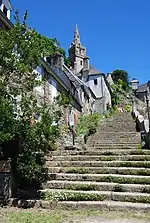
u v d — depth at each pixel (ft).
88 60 155.94
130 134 55.06
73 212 18.43
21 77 23.04
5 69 22.49
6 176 21.27
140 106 132.77
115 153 28.02
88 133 58.54
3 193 21.03
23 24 23.54
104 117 89.04
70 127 50.49
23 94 22.80
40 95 48.44
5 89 21.90
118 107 178.09
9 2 44.09
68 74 101.14
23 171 21.59
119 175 22.93
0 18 37.11
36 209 19.36
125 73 261.65
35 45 23.57
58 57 82.48
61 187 22.22
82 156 27.25
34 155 22.48
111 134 57.31
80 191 21.07
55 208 19.49
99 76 148.05
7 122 20.71
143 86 227.40
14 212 18.49
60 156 27.91
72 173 24.41
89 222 16.07
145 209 18.30
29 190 21.75
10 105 21.30
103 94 144.97
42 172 23.07
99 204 19.08
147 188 20.53
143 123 52.47
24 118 21.85
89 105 117.50
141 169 23.25
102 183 21.84
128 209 18.53
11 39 22.65
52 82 57.52
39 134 21.83
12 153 22.35
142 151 27.45
